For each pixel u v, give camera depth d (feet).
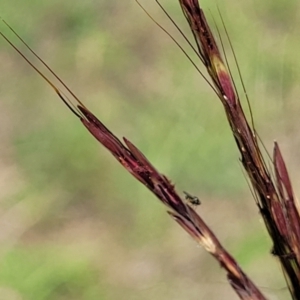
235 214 2.58
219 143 2.77
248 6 3.09
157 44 3.17
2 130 3.00
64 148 2.88
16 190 2.78
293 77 2.88
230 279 0.83
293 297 0.83
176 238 2.55
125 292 2.43
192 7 0.80
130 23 3.25
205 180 2.70
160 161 2.78
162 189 0.82
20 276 2.50
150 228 2.61
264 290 1.39
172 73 3.06
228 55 2.98
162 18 3.20
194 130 2.84
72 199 2.74
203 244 0.83
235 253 2.41
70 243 2.61
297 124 2.78
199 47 0.81
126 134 2.90
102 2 3.34
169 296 2.38
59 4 3.35
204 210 2.61
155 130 2.89
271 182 0.82
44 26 3.31
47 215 2.70
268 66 2.93
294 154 2.71
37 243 2.61
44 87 3.11
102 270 2.51
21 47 3.25
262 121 2.81
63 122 2.97
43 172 2.83
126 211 2.68
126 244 2.58
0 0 3.39
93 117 0.82
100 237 2.62
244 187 2.64
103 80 3.12
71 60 3.19
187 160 2.76
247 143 0.81
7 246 2.60
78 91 3.09
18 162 2.88
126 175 2.75
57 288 2.47
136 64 3.14
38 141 2.93
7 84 3.15
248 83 2.90
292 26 3.02
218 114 2.85
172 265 2.47
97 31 3.27
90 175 2.79
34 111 3.04
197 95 2.95
